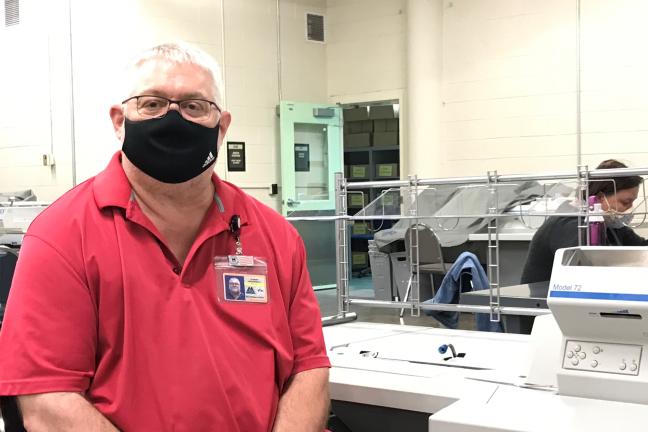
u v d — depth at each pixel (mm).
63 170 6164
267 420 1304
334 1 7602
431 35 6707
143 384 1215
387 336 2072
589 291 1298
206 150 1303
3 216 3178
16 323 1175
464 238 4258
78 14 5988
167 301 1260
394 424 1488
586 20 5965
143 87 1281
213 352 1269
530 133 6324
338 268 2420
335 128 7395
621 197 2686
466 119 6680
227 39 6793
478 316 2703
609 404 1269
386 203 3477
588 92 6000
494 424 1170
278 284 1414
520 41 6324
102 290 1225
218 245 1357
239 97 6906
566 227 2805
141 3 6156
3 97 6469
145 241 1278
